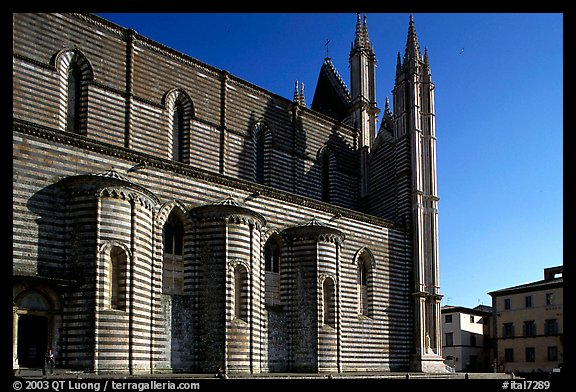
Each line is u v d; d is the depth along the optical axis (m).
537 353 77.25
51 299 29.62
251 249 37.50
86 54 38.38
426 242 51.94
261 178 49.12
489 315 90.00
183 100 43.78
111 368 29.67
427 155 53.75
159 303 34.06
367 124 59.47
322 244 42.38
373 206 55.97
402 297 49.72
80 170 31.64
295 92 67.75
